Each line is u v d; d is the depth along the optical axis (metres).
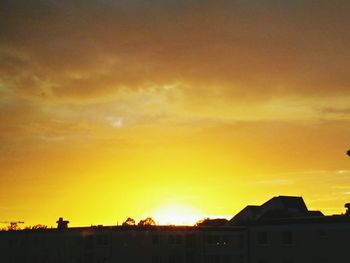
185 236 62.22
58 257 58.97
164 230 60.50
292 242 51.22
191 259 62.03
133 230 58.28
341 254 46.78
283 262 51.59
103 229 57.56
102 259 56.72
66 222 62.12
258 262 53.97
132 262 57.25
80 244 57.78
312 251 49.19
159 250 59.41
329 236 48.06
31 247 61.28
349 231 46.59
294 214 90.06
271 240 53.16
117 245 56.94
